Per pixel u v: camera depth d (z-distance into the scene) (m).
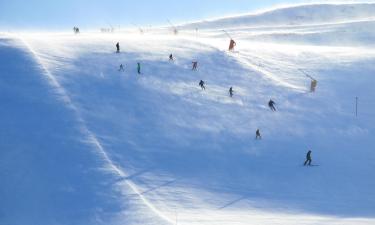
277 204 40.19
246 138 50.56
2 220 37.19
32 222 36.69
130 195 38.78
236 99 57.16
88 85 55.41
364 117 56.59
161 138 48.66
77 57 61.56
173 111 53.25
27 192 39.88
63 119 48.47
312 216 37.81
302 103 58.22
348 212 39.22
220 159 46.75
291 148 49.81
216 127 51.72
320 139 51.84
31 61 57.59
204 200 39.75
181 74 60.84
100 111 51.00
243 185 43.16
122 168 42.84
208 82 60.00
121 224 34.81
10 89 52.34
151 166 44.00
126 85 56.72
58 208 37.81
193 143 48.66
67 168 42.19
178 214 36.62
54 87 53.44
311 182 44.38
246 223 34.94
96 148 44.81
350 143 51.59
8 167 42.47
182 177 43.03
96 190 39.41
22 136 45.84
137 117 51.28
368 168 47.22
